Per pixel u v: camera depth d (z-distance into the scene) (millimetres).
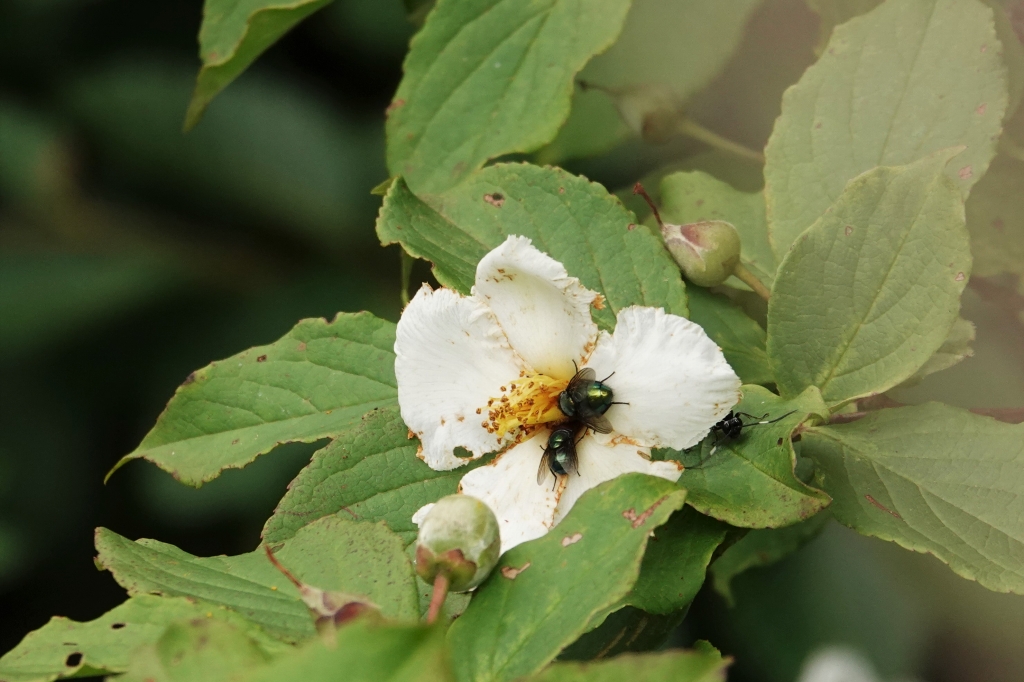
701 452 582
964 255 578
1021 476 579
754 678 721
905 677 700
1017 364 637
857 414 593
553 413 589
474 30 626
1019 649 687
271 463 756
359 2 770
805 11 654
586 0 622
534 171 618
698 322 618
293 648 555
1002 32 618
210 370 618
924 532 576
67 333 778
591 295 582
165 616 560
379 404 616
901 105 608
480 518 558
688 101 655
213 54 643
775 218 612
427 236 610
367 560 567
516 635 549
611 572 547
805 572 715
